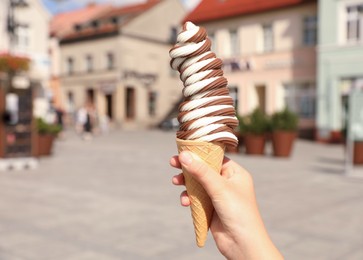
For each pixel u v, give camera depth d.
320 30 24.56
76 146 20.17
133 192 8.36
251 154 16.11
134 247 4.85
